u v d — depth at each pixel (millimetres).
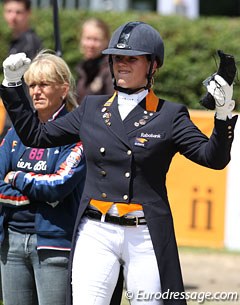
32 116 15445
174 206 32781
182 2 56469
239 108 18625
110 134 14969
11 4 26891
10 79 15195
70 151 16641
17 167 17000
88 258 14961
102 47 26203
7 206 16766
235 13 67688
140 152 14781
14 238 16797
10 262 16906
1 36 45438
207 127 31641
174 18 45844
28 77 17031
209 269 29641
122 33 15070
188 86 45062
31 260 16766
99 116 15203
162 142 14820
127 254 14906
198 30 45312
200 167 32531
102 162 15008
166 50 45156
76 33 45781
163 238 14883
